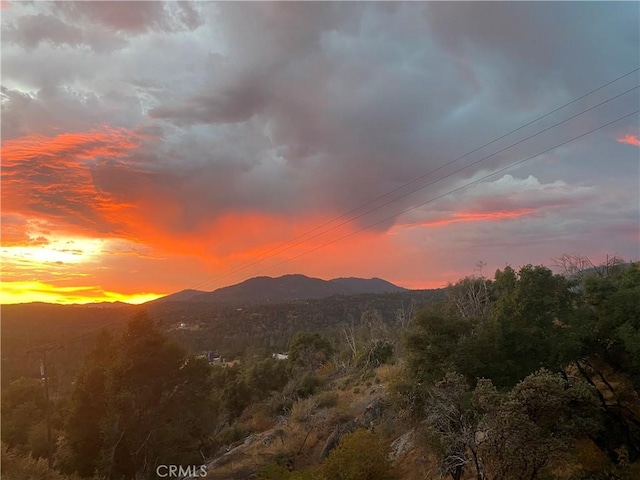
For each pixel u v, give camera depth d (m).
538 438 15.88
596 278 28.27
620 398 25.30
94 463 43.62
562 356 24.72
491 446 16.55
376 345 70.81
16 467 31.05
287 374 83.62
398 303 154.12
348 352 84.06
